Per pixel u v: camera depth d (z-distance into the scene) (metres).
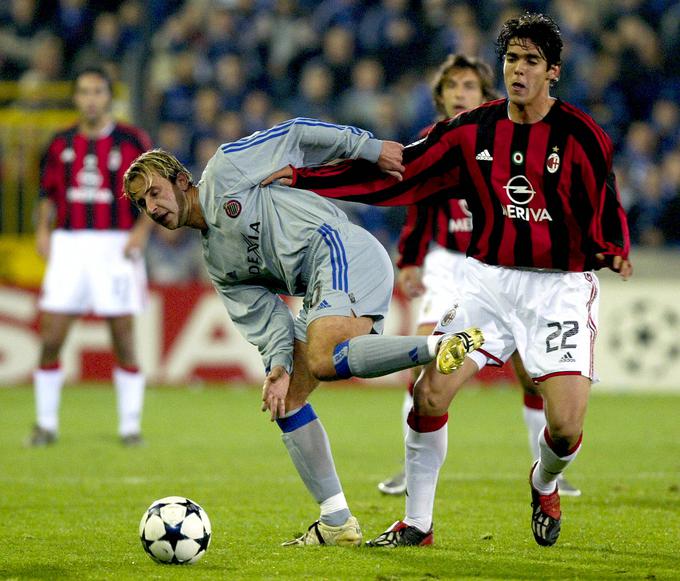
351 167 18.78
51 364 35.12
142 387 35.34
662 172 55.62
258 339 18.44
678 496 24.95
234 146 18.03
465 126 18.69
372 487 26.69
